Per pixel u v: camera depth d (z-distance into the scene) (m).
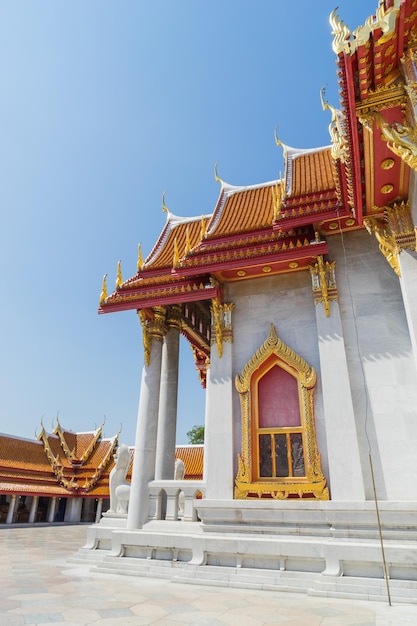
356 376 11.91
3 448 43.12
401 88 8.18
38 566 12.91
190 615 7.29
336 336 12.31
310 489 11.37
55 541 23.02
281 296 14.02
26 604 7.87
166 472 16.12
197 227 19.39
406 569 8.99
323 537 10.42
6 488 38.94
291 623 6.80
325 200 12.85
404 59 8.08
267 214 16.34
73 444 52.03
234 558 10.67
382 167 9.86
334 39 7.97
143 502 13.41
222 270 13.76
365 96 8.40
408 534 9.64
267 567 10.27
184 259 14.48
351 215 12.43
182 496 15.71
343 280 13.12
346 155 9.89
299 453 12.13
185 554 11.59
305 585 9.43
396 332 12.04
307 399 12.29
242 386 13.16
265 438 12.62
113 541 12.41
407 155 8.04
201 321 20.62
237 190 18.97
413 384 11.35
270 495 11.73
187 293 14.34
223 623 6.79
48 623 6.61
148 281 15.26
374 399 11.52
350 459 10.95
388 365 11.75
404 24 7.71
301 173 16.05
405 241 10.77
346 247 13.52
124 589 9.51
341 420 11.38
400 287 12.45
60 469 45.84
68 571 11.93
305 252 12.82
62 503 47.22
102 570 11.66
